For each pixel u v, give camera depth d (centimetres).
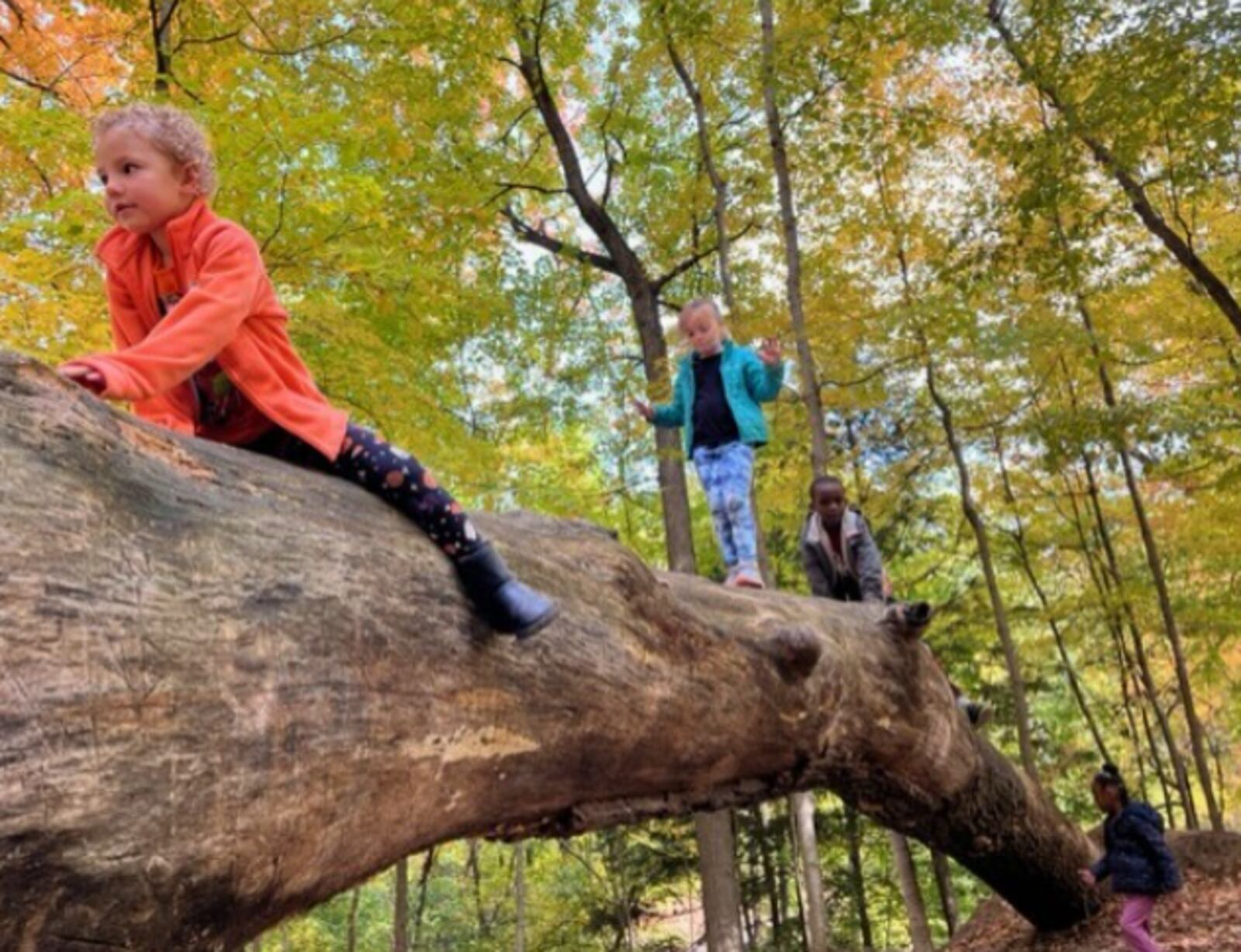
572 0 1108
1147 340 1177
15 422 185
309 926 2547
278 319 240
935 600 1845
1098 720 2073
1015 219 1102
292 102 535
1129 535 1620
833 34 876
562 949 2017
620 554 381
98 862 172
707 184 1148
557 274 1257
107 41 728
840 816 1752
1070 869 750
